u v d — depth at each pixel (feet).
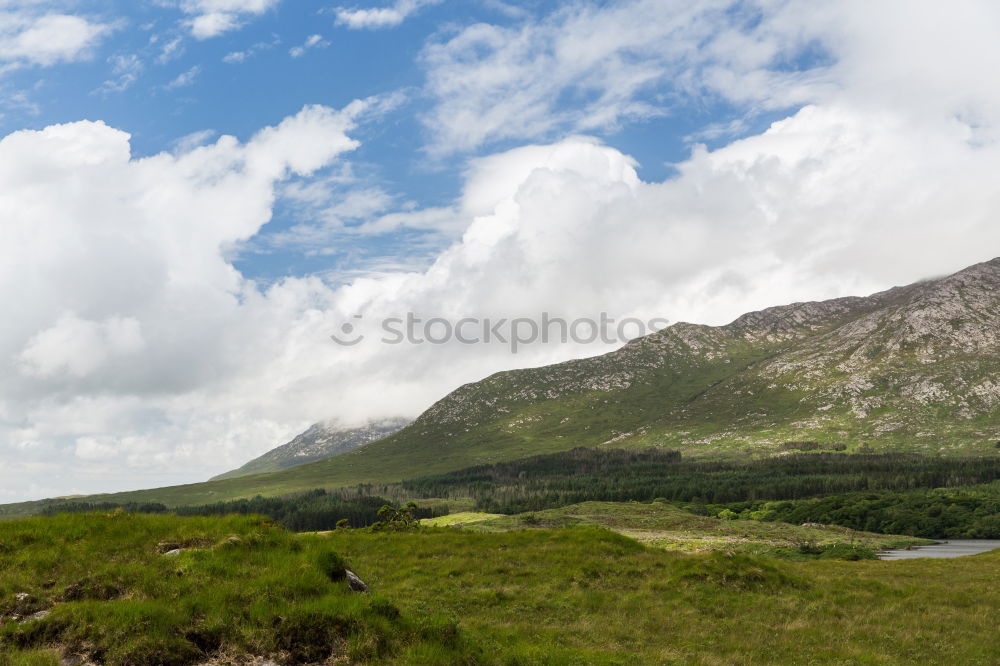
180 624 71.36
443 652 77.20
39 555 89.66
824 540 604.08
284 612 75.61
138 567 85.66
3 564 86.89
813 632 107.34
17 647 66.08
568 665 82.12
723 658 91.76
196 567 86.79
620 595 126.72
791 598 129.29
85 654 66.03
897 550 535.19
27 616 74.18
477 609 114.52
